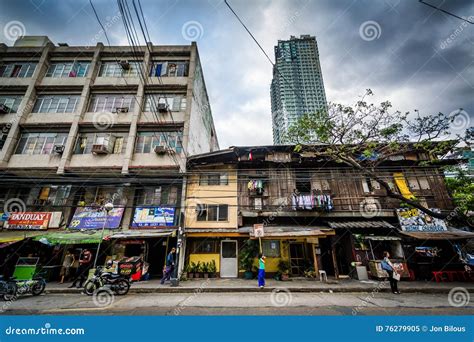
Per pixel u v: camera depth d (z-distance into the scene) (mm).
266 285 10664
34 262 11047
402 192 13844
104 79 17109
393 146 8359
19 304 7621
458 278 11656
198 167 15133
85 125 15445
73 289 9750
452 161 13789
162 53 18094
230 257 13688
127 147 14820
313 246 12859
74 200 14312
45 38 18984
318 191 14359
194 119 17250
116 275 9422
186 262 13422
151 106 16469
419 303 7648
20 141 15422
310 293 9422
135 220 13539
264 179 14312
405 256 12836
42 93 16656
